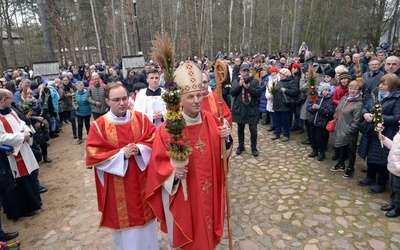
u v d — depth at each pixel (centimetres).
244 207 434
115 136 296
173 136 236
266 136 778
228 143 283
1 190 385
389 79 415
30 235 414
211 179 264
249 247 345
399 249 328
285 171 547
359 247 333
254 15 3206
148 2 3259
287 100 687
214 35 3700
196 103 250
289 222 389
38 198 472
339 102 518
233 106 634
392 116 411
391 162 371
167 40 239
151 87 461
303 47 1778
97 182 305
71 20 2869
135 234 301
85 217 449
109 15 2969
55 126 916
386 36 3359
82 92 834
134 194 296
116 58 2630
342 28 2889
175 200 255
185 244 260
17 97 712
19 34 3262
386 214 388
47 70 1277
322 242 346
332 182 492
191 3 3447
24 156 445
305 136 751
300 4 1719
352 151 491
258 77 966
